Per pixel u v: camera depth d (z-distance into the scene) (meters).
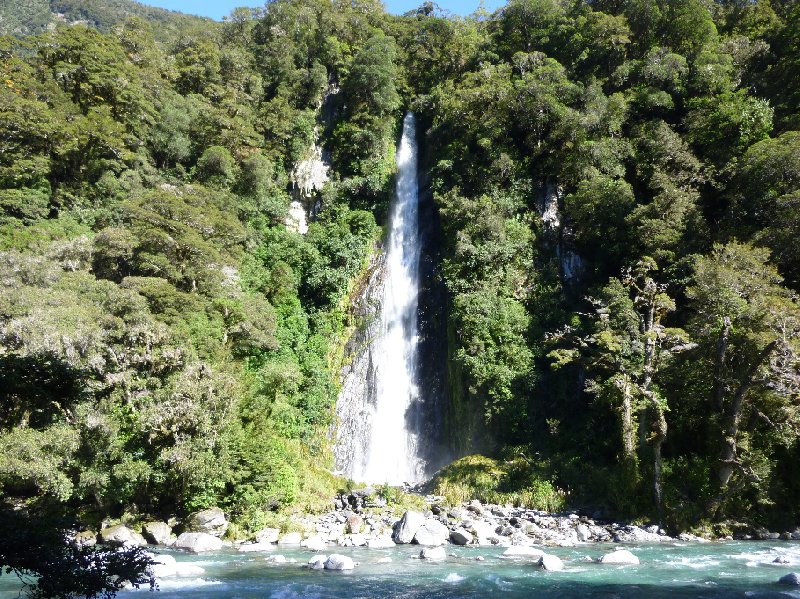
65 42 43.41
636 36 45.03
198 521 20.91
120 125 39.97
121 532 19.81
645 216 32.22
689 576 14.03
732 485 21.38
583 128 38.78
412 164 49.53
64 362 11.42
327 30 56.56
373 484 29.03
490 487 26.33
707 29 42.16
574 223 38.47
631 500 22.83
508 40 50.97
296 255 39.56
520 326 33.41
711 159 35.16
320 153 49.72
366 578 14.16
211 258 31.91
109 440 20.78
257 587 13.33
